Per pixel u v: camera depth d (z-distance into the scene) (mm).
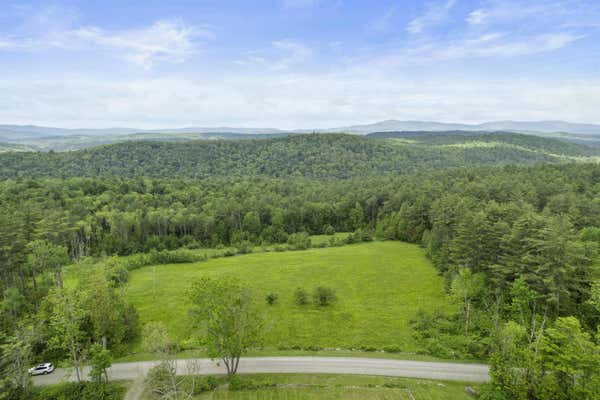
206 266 79500
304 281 66500
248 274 71812
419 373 37281
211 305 34781
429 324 47594
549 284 40062
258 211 112875
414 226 93812
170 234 102812
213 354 34375
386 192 118562
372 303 56062
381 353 41656
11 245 54250
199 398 33188
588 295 41531
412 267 72875
